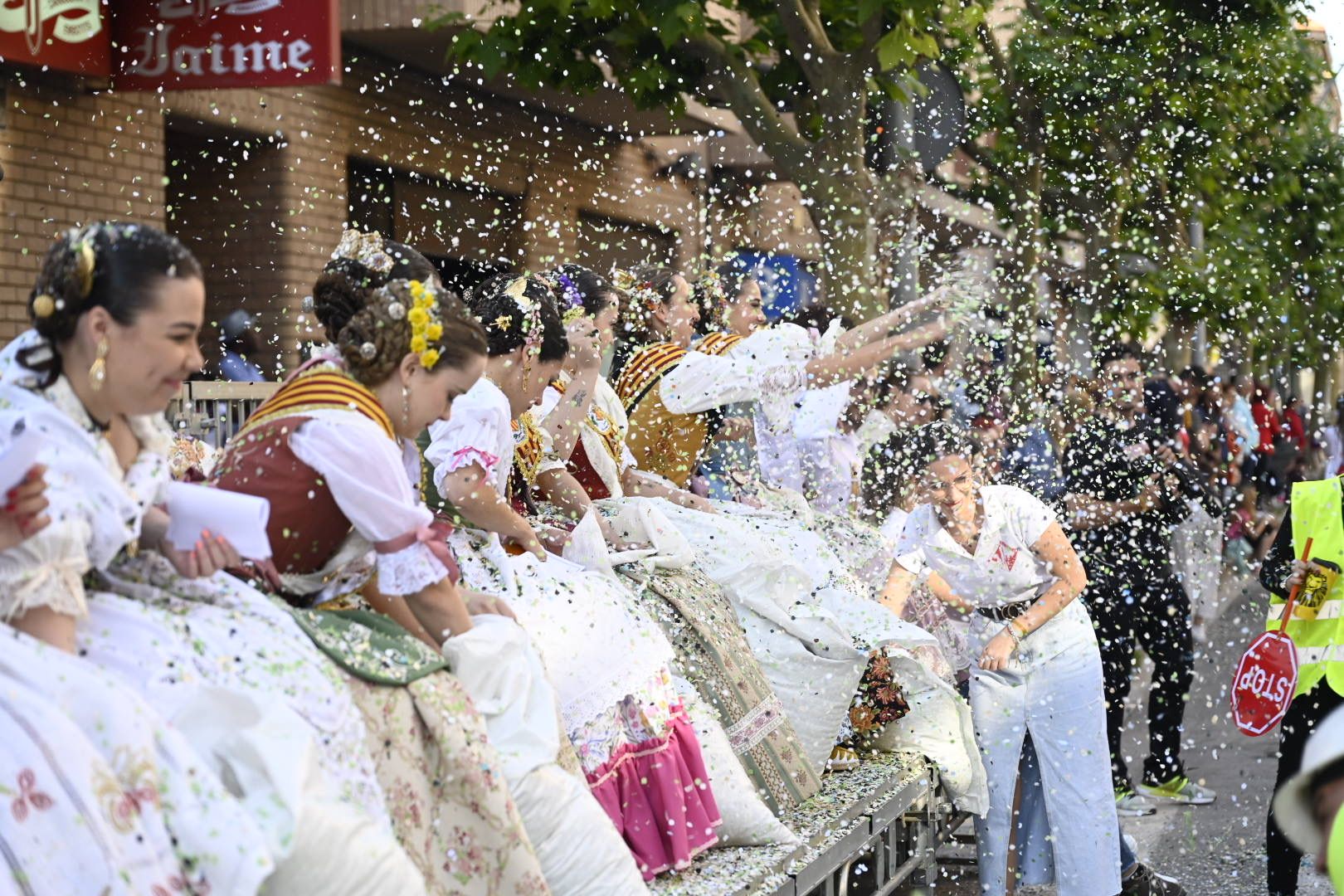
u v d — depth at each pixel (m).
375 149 12.20
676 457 6.43
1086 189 13.62
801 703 5.77
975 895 6.83
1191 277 13.64
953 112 11.62
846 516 7.25
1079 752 6.29
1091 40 14.23
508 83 12.95
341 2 11.57
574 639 4.49
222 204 11.11
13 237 9.07
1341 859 2.07
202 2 8.99
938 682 6.25
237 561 3.28
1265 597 12.98
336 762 3.07
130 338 2.91
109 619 3.01
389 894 2.90
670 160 14.45
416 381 3.72
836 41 12.12
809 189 11.19
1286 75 16.14
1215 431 12.34
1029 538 6.37
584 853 3.71
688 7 10.94
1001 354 7.95
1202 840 7.62
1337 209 16.53
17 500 2.71
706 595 5.57
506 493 5.14
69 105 9.43
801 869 4.83
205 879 2.68
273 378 10.50
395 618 3.83
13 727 2.58
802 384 6.28
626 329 6.62
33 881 2.54
